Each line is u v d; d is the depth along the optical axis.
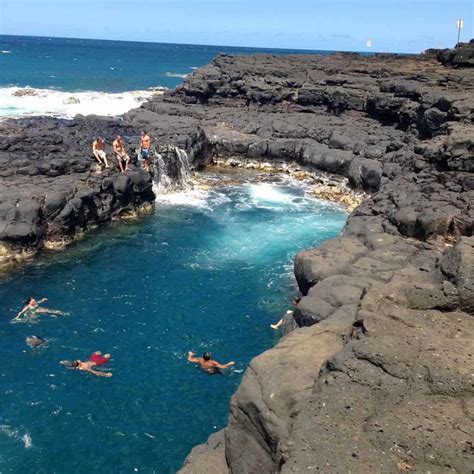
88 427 14.20
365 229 21.17
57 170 27.86
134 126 40.03
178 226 29.19
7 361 16.70
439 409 7.88
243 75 55.69
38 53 179.12
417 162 27.72
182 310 20.30
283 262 25.06
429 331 9.80
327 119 47.31
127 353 17.45
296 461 7.15
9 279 21.89
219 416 14.85
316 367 9.79
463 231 20.11
